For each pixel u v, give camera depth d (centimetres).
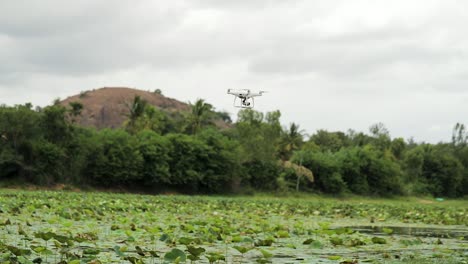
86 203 3309
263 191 7769
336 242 1636
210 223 2175
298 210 3669
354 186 8706
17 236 1597
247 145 7894
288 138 9600
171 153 7044
